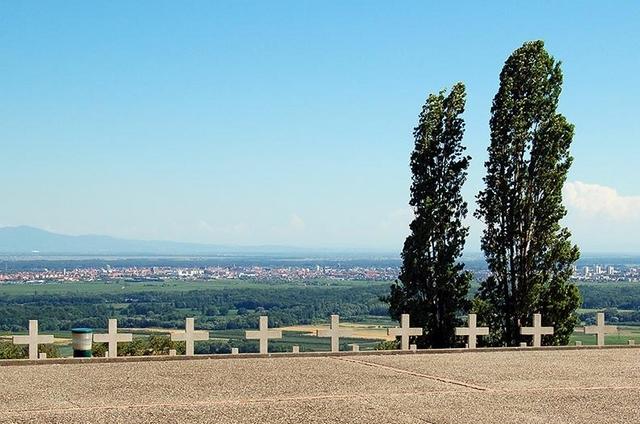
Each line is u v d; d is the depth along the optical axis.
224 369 24.11
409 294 45.47
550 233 44.06
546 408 18.06
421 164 46.00
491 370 24.48
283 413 17.00
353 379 22.20
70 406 17.58
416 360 27.19
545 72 44.53
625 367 25.42
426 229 45.03
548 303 43.59
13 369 23.95
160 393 19.42
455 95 45.78
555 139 44.12
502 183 44.44
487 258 44.84
